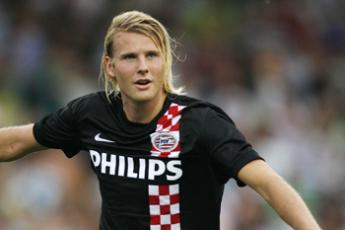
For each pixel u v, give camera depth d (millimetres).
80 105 17031
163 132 16172
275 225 38344
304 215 14688
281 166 42562
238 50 54312
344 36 57844
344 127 47781
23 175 38812
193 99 16422
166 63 16234
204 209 16312
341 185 42500
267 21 57500
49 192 38812
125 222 16406
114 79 16625
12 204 37875
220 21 56531
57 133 17234
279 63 52000
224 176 16234
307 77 53000
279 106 48094
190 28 55688
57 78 48281
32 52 49375
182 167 16047
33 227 37750
